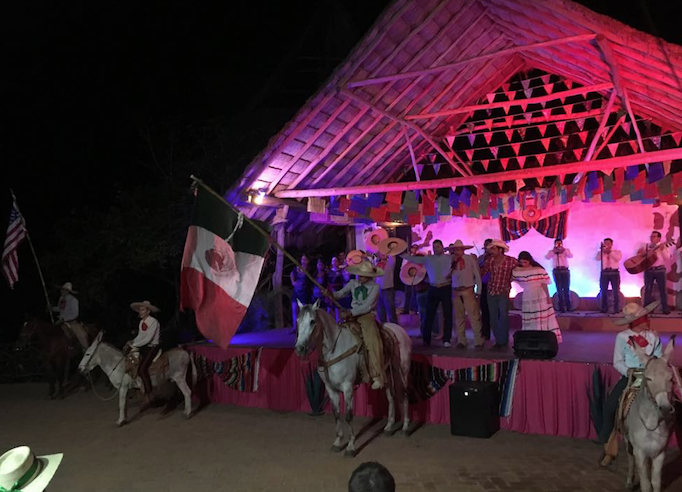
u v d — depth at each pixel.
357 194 13.23
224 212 8.41
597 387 7.91
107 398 11.77
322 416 9.87
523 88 12.48
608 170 11.49
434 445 8.03
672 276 13.55
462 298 10.66
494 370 8.76
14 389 13.25
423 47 10.05
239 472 7.17
